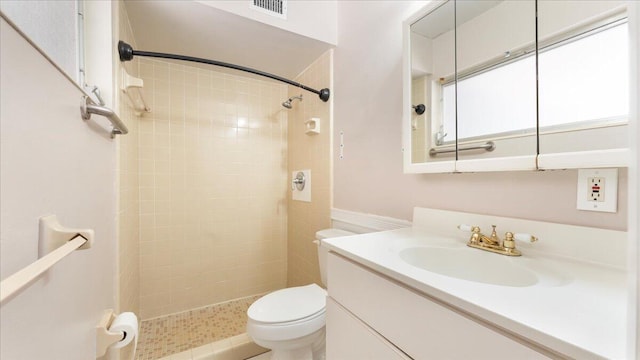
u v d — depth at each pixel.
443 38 1.03
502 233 0.84
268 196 2.36
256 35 1.59
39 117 0.39
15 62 0.32
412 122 1.13
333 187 1.76
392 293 0.63
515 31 0.82
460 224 0.96
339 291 0.83
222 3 1.35
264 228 2.34
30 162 0.36
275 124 2.39
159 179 1.93
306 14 1.60
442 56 1.03
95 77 1.05
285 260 2.43
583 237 0.67
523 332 0.39
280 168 2.41
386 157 1.33
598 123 0.65
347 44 1.62
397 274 0.60
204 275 2.09
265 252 2.34
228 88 2.19
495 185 0.88
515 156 0.79
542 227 0.75
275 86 2.39
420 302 0.56
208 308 2.07
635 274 0.29
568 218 0.71
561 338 0.36
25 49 0.34
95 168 0.72
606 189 0.64
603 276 0.58
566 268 0.63
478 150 0.91
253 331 1.11
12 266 0.32
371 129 1.43
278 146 2.41
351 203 1.59
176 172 1.99
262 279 2.33
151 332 1.72
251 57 1.89
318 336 1.20
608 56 0.64
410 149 1.14
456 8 0.98
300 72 2.15
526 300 0.47
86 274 0.60
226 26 1.49
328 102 1.78
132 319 0.78
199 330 1.75
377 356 0.66
